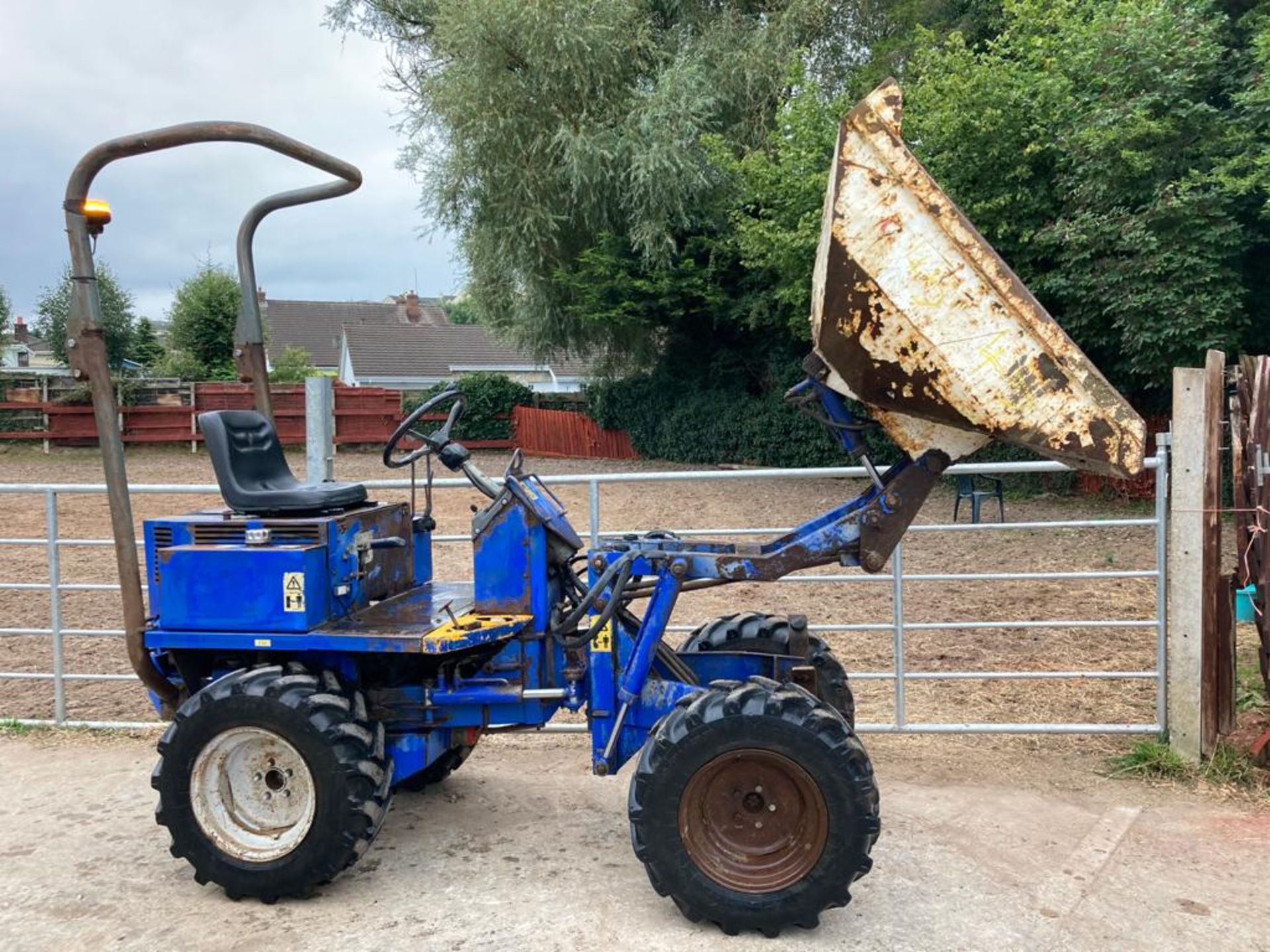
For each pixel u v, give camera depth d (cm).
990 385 345
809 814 351
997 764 529
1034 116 1381
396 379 4728
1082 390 343
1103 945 352
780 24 2050
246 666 421
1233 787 491
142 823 466
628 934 360
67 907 386
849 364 354
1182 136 1320
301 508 411
